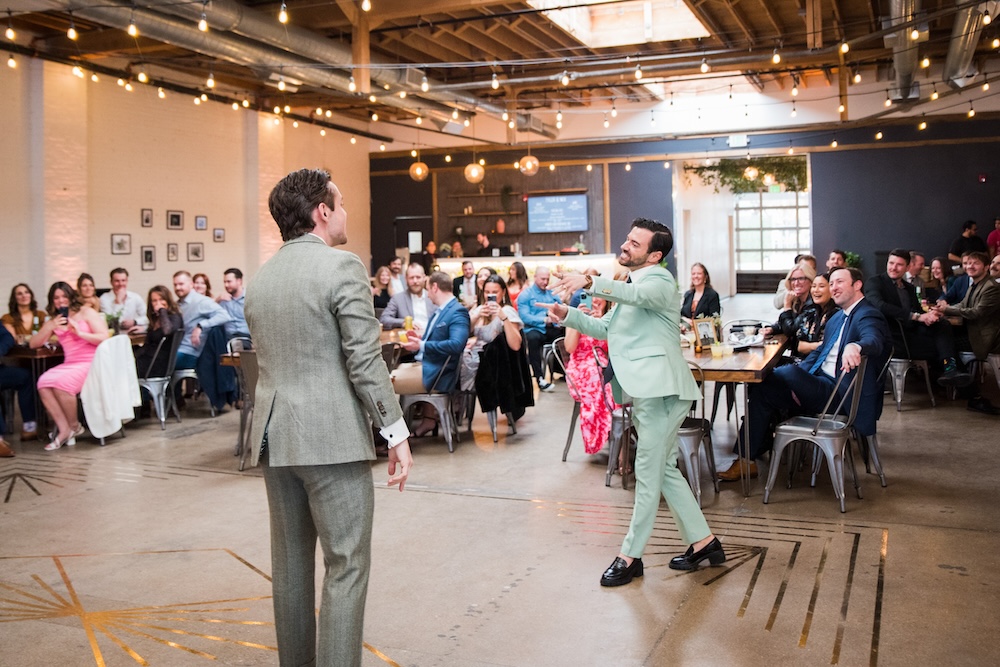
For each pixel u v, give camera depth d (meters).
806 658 3.07
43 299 10.77
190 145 13.29
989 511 4.79
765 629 3.32
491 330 7.09
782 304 7.78
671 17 12.03
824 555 4.13
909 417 7.55
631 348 3.77
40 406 7.52
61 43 11.01
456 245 17.58
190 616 3.59
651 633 3.31
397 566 4.12
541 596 3.71
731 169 20.28
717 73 15.27
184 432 7.68
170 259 12.98
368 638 3.33
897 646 3.16
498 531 4.64
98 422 7.11
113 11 7.87
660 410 3.73
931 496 5.11
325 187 2.67
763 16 11.54
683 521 3.93
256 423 2.54
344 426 2.47
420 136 18.31
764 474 5.78
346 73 11.05
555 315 3.91
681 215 18.77
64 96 10.98
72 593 3.86
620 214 17.25
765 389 5.46
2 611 3.67
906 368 7.93
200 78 13.40
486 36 12.20
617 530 4.61
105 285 11.90
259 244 14.52
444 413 6.65
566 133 17.45
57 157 10.91
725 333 7.43
